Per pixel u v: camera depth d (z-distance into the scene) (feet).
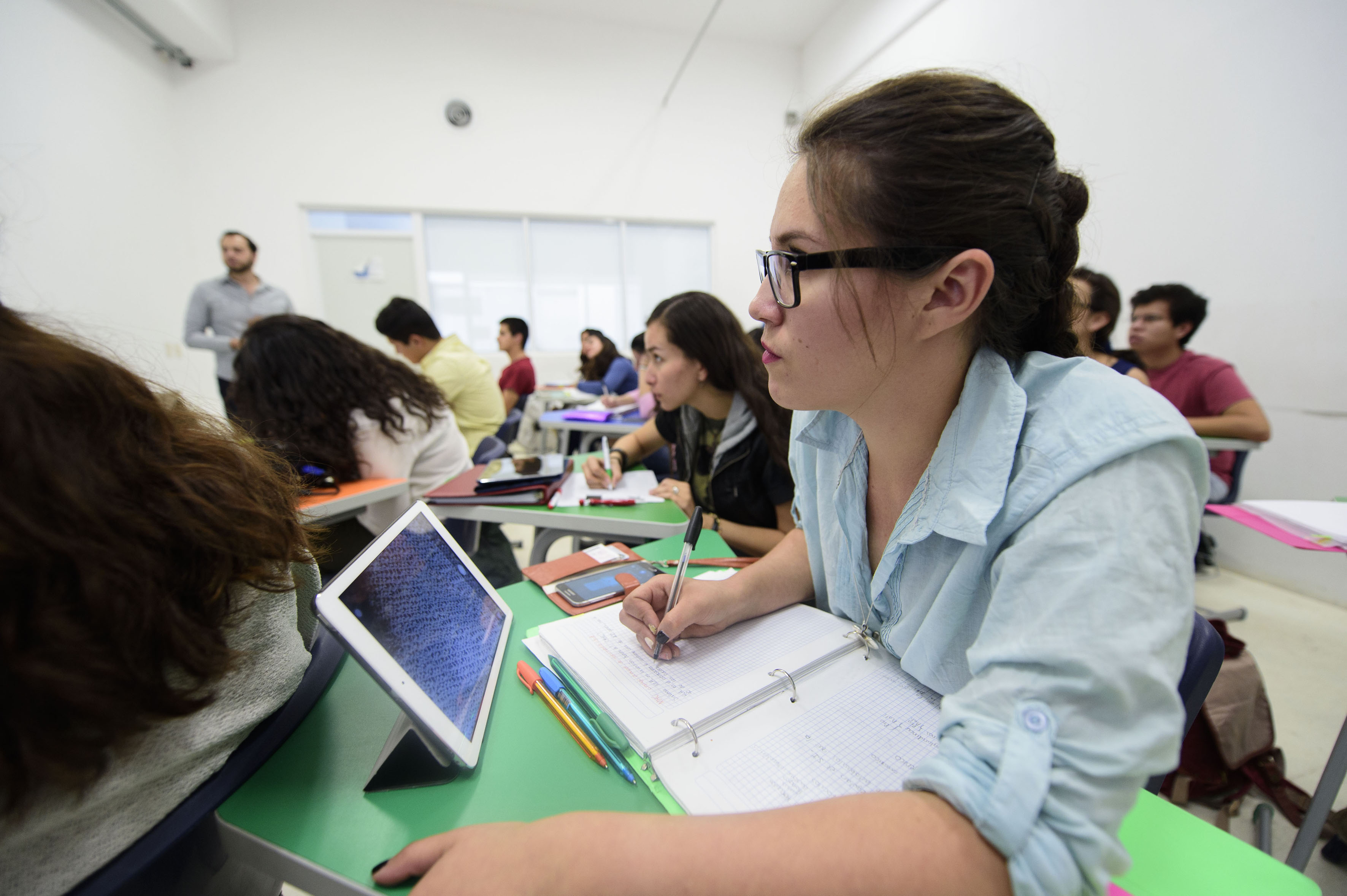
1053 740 0.99
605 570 2.72
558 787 1.42
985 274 1.36
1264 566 6.96
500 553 5.24
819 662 1.88
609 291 18.01
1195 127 7.40
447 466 5.23
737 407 4.28
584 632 2.04
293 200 15.01
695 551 3.05
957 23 11.70
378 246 15.92
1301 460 6.55
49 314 1.16
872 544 2.09
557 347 17.85
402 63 15.19
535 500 4.11
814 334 1.49
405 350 8.36
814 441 2.21
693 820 1.08
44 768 0.86
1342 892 3.08
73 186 10.37
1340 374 6.20
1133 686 0.97
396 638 1.39
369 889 1.16
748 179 18.19
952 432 1.59
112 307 11.28
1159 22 7.77
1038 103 9.85
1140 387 1.33
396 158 15.51
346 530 4.57
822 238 1.42
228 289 11.76
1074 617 1.07
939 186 1.30
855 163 1.34
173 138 13.67
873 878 0.94
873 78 1.46
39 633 0.84
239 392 4.28
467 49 15.56
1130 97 8.23
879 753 1.49
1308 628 5.89
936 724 1.60
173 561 1.04
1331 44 6.05
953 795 0.99
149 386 1.21
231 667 1.16
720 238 18.31
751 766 1.44
